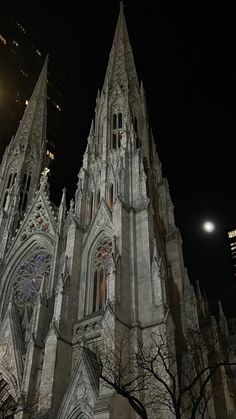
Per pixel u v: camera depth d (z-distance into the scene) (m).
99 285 46.97
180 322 48.41
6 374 43.00
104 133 65.12
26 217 62.31
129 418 33.12
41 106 89.94
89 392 35.66
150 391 31.23
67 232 54.66
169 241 58.44
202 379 40.22
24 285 54.94
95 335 41.06
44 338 43.22
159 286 41.31
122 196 51.72
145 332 38.75
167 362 35.00
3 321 48.53
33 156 78.06
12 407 38.16
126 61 81.38
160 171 70.12
